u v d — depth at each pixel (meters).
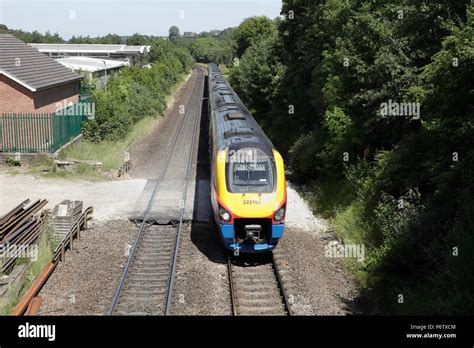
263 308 10.40
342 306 10.59
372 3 17.50
